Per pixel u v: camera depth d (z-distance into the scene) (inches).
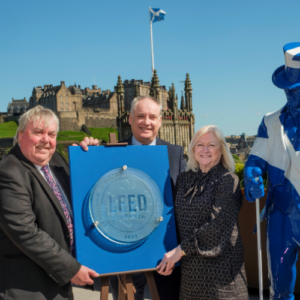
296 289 179.3
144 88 3809.1
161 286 151.2
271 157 134.0
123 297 128.0
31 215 110.8
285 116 132.3
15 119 4207.7
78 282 113.0
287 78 126.4
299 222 125.1
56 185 127.6
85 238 117.0
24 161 115.8
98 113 4239.7
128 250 120.4
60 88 4569.4
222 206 119.8
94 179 121.9
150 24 1887.3
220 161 133.6
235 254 121.3
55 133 121.1
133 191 124.3
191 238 119.1
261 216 140.3
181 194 130.0
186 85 2325.3
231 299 118.2
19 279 111.0
